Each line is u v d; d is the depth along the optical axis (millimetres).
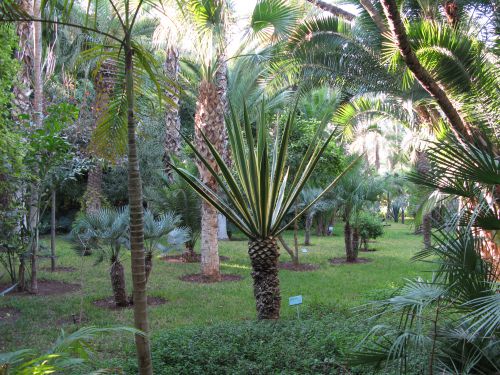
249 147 6137
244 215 6430
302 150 15258
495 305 2812
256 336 5551
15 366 2512
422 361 3156
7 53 6000
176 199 13484
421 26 5484
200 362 4812
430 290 3396
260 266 6535
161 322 7250
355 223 14797
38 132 7957
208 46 9734
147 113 11820
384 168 39312
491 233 3916
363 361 3334
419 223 9578
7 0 3033
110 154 4238
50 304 8219
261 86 11719
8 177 7422
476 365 3164
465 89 5762
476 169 3285
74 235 8625
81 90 12914
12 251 8875
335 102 11641
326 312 7305
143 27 12344
